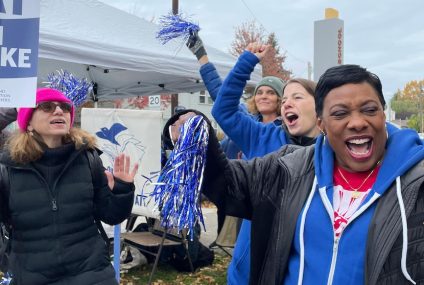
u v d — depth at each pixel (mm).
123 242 4988
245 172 1675
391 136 1431
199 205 1553
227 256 5746
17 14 1884
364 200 1376
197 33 2576
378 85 1383
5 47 1885
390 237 1300
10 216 2254
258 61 2256
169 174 1555
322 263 1400
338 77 1380
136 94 9266
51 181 2242
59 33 5008
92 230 2340
